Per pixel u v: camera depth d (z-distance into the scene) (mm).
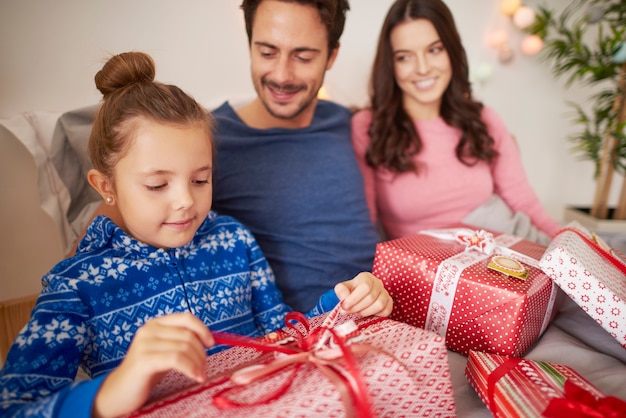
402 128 1261
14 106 1084
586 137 1775
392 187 1293
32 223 1131
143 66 704
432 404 547
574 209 1883
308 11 930
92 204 1054
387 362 499
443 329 765
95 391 469
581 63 1665
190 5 1225
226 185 999
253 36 970
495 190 1452
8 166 1073
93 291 662
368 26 1518
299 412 434
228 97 1353
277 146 1055
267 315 853
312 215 1024
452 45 1188
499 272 731
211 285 777
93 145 694
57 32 1090
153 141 627
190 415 438
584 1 1706
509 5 1711
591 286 686
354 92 1571
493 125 1376
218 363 566
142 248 709
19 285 1149
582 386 571
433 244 871
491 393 587
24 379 543
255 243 883
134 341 479
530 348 764
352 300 639
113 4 1133
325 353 504
